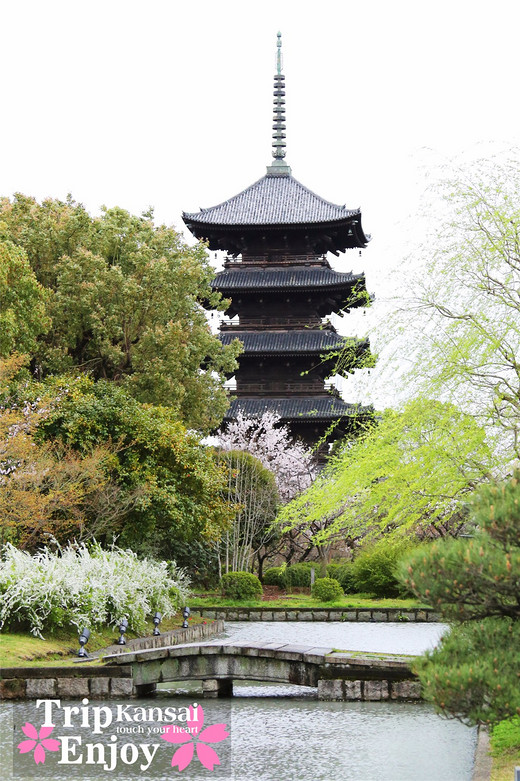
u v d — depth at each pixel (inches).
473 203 554.6
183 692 784.3
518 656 349.4
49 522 1084.5
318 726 626.8
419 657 378.3
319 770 511.5
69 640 921.5
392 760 531.8
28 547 1135.0
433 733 602.2
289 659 735.7
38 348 1547.7
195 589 1859.0
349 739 586.2
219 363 1849.2
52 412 1193.4
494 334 537.0
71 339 1617.9
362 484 559.5
